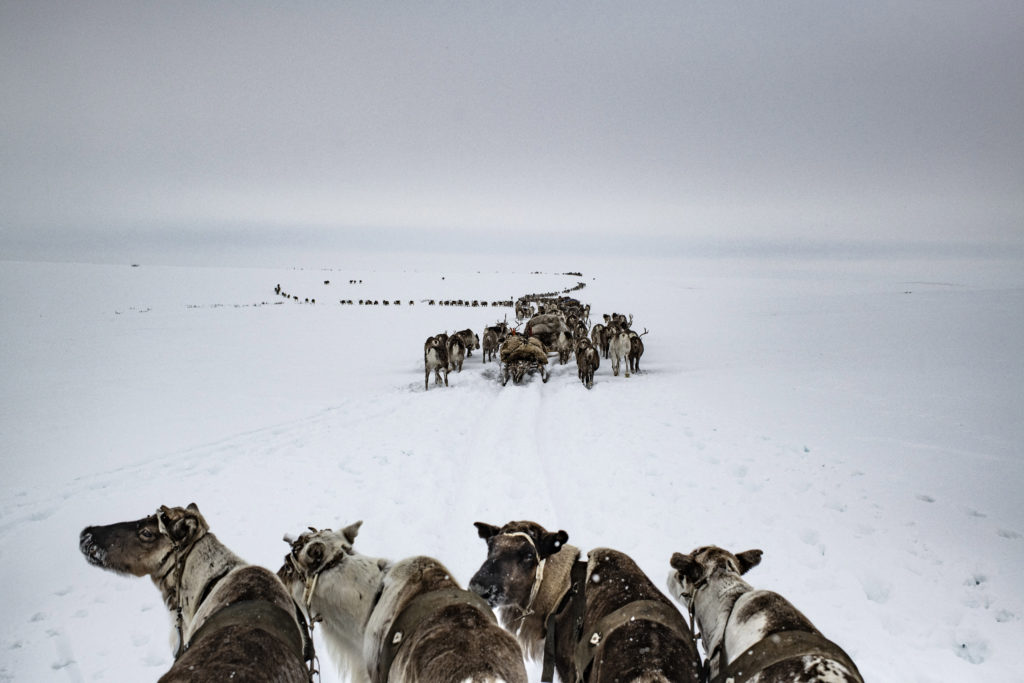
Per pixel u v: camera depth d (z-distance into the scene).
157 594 5.93
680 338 26.62
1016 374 15.33
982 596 5.46
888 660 4.59
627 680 2.75
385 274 93.56
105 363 20.72
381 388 16.81
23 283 53.66
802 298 47.81
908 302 39.25
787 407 12.94
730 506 7.67
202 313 38.44
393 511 7.64
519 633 4.02
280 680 2.65
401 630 3.15
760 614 3.11
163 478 9.11
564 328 23.25
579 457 9.79
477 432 11.63
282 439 11.36
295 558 3.71
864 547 6.47
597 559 3.78
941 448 9.59
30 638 5.15
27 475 9.37
